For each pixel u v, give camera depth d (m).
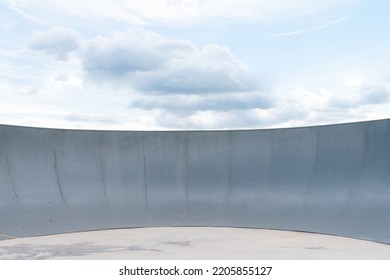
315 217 12.31
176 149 15.02
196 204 13.95
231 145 14.98
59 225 12.03
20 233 11.21
